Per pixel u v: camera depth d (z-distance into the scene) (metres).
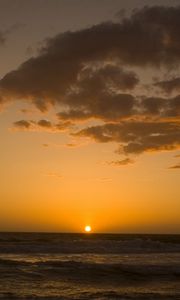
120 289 19.30
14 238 59.47
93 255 35.47
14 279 21.06
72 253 37.00
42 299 16.19
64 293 17.81
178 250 42.62
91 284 20.41
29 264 26.05
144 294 17.78
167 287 20.09
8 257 32.12
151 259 32.47
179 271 24.84
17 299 16.09
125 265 26.69
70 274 22.92
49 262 27.09
